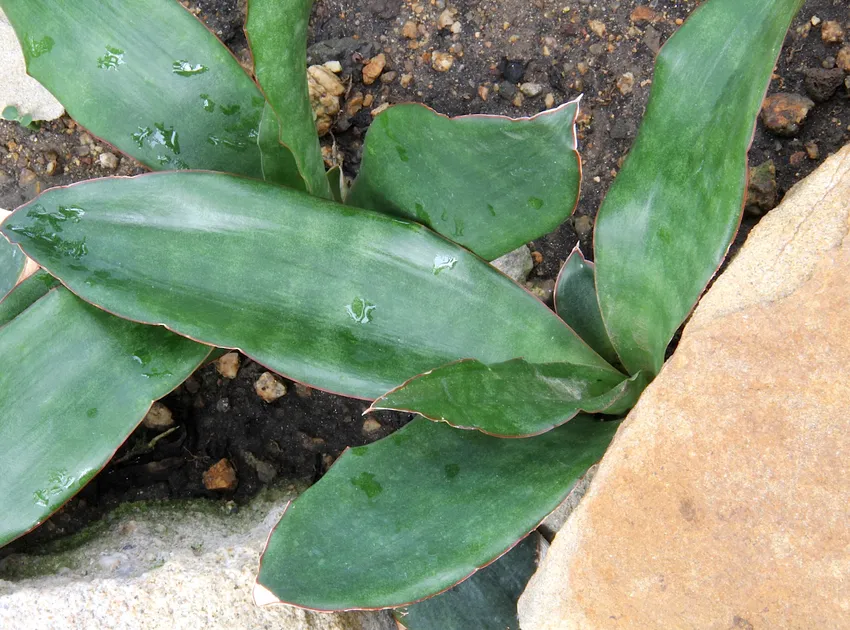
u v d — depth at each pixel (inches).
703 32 10.8
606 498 10.9
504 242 12.8
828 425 10.4
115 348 12.4
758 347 10.9
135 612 13.0
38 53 11.8
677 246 11.9
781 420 10.5
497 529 11.2
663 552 10.6
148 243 11.6
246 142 12.7
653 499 10.7
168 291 11.6
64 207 11.4
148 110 12.3
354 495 11.4
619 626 10.7
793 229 11.4
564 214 12.1
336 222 11.9
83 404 12.3
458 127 11.3
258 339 11.6
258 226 11.8
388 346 12.1
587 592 10.9
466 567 11.0
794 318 10.8
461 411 10.7
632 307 13.0
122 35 12.0
